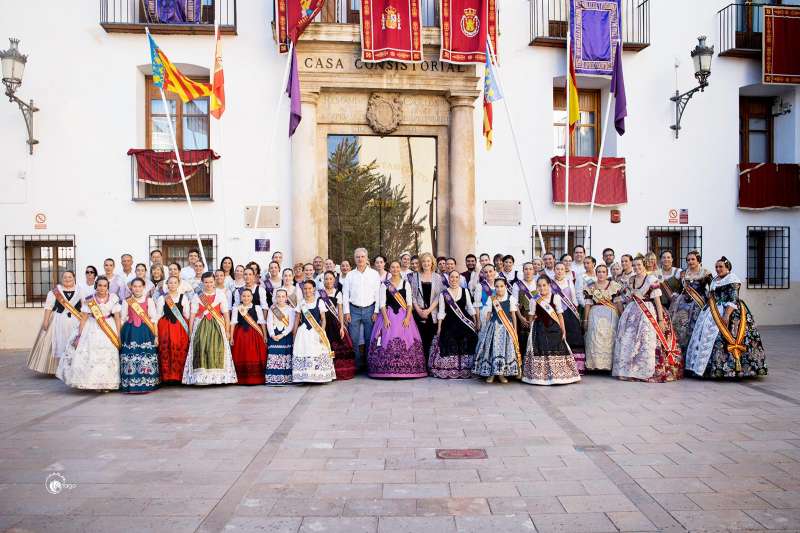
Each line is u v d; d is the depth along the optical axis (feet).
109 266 31.40
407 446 18.40
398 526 12.89
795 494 14.44
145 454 17.78
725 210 46.65
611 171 44.55
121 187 41.24
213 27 40.73
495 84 38.58
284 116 41.88
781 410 22.50
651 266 29.37
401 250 43.37
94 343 26.30
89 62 41.14
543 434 19.57
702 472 15.96
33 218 40.83
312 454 17.70
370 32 40.06
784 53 45.62
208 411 22.99
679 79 46.06
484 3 40.14
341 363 29.19
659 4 45.83
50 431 20.30
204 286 27.89
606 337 29.53
